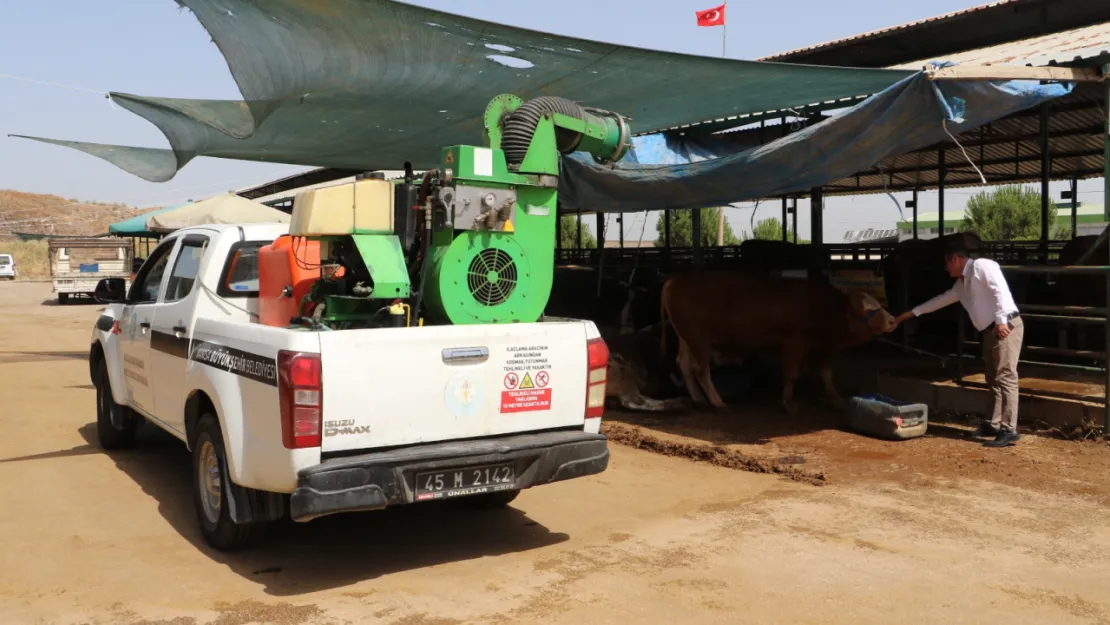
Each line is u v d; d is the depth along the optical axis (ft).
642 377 31.40
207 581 14.90
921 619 13.19
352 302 16.02
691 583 14.66
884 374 30.73
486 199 16.14
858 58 51.55
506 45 23.26
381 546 16.80
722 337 29.40
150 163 35.12
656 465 23.20
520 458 15.25
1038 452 23.06
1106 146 24.52
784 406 29.04
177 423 18.94
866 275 35.76
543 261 17.24
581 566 15.55
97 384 25.49
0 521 18.33
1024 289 37.32
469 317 16.34
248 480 14.78
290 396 13.65
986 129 44.73
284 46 22.56
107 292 22.86
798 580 14.76
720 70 25.73
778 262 44.47
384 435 14.46
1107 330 23.52
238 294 18.67
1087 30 36.60
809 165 27.53
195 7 20.18
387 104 30.27
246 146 38.50
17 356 48.60
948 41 47.60
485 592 14.34
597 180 35.12
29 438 26.84
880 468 22.09
